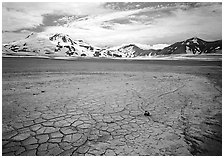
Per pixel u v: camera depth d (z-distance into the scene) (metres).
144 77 10.84
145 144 2.77
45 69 16.41
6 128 3.25
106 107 4.49
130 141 2.85
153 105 4.69
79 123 3.52
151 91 6.37
